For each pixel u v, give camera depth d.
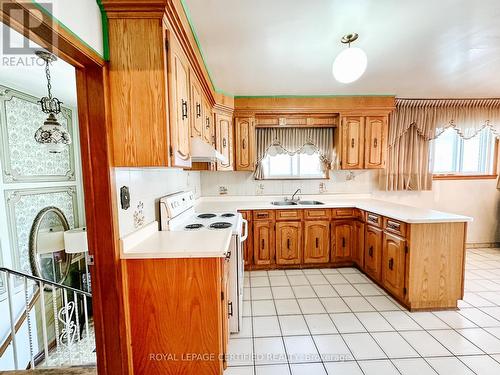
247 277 3.05
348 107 3.30
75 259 3.28
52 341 2.80
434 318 2.17
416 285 2.26
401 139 3.55
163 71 1.25
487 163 3.88
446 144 3.90
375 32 1.79
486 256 3.63
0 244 2.30
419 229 2.23
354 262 3.34
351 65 1.80
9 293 1.75
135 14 1.21
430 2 1.46
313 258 3.28
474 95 3.35
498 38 1.88
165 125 1.27
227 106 3.14
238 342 1.90
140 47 1.24
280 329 2.04
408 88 3.05
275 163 3.82
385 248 2.61
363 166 3.40
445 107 3.49
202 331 1.43
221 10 1.51
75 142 3.35
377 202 3.36
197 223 2.24
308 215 3.24
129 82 1.25
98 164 1.24
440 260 2.26
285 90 3.06
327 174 3.71
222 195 3.73
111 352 1.33
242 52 2.07
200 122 2.21
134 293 1.41
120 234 1.36
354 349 1.81
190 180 3.06
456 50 2.08
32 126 2.69
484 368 1.63
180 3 1.40
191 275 1.41
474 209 3.90
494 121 3.52
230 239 1.81
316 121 3.45
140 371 1.44
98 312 1.32
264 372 1.62
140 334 1.42
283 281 2.93
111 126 1.27
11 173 2.44
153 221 1.84
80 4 1.02
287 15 1.57
